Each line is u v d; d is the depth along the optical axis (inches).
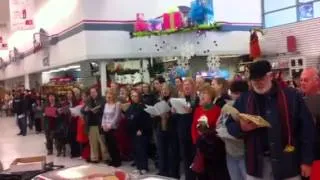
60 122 410.9
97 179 100.9
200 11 472.4
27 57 895.7
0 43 1098.1
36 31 780.6
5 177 128.6
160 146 277.1
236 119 127.0
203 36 558.9
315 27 540.4
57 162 374.6
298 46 564.4
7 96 1119.6
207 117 193.0
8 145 509.7
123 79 530.0
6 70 1180.5
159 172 283.3
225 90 200.2
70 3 561.0
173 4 550.6
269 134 119.1
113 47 523.8
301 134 119.2
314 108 138.9
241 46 586.6
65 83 641.0
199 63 571.8
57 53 645.3
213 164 195.0
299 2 561.3
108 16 522.0
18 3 611.8
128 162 352.2
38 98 637.9
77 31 539.2
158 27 507.2
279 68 539.8
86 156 377.1
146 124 301.3
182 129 237.3
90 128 357.4
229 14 580.4
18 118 613.0
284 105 118.9
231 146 170.6
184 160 239.6
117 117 339.9
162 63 546.0
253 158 123.3
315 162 116.9
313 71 146.5
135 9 532.4
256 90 123.1
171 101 241.8
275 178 118.6
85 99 369.1
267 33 599.2
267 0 604.1
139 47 533.3
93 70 537.0
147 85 327.6
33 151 452.4
